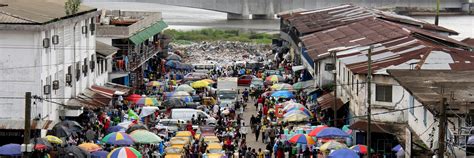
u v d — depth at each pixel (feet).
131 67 312.09
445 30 336.49
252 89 330.95
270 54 484.74
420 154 158.81
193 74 357.00
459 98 148.36
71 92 242.99
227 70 395.96
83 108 234.99
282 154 206.49
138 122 228.84
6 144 192.13
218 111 270.87
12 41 206.80
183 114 252.01
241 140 231.30
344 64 231.30
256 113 291.17
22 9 225.76
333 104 242.99
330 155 179.42
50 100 217.15
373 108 208.74
